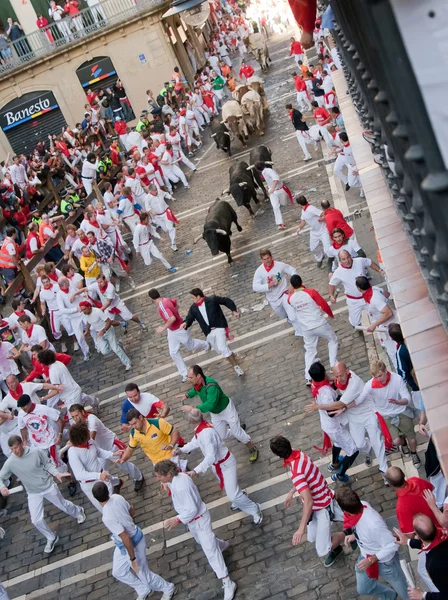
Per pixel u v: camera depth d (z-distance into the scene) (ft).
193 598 30.94
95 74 126.41
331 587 28.84
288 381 42.55
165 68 125.80
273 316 50.16
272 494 34.83
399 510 23.52
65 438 44.01
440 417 14.61
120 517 29.48
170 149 83.05
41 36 124.36
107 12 123.24
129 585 31.12
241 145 91.81
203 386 35.37
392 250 22.68
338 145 64.54
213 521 34.65
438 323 17.29
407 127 10.25
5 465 36.17
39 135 129.80
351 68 24.58
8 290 57.21
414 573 26.71
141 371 50.65
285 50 143.74
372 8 9.54
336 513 28.25
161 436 33.99
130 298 61.82
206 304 43.21
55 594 34.76
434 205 10.20
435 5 9.23
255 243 62.03
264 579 30.35
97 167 84.38
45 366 45.78
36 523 36.96
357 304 39.17
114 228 66.39
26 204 73.51
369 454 33.65
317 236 50.65
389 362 39.09
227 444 39.27
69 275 54.75
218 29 172.14
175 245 67.62
